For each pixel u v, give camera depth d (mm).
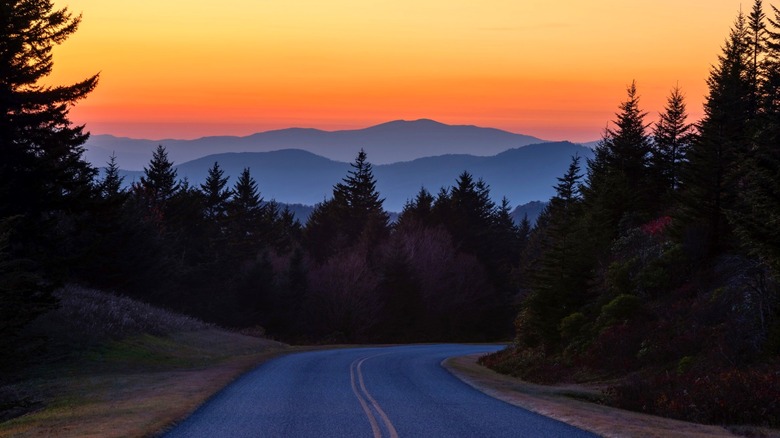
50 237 37562
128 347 36188
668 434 14789
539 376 34969
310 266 97062
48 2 33562
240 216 117562
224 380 26672
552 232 43531
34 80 33219
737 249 34062
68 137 34969
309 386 25094
